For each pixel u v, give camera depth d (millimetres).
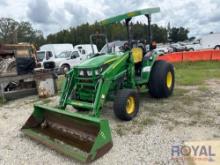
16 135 5121
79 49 18406
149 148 4172
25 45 12562
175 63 15914
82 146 4129
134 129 4969
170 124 5125
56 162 3965
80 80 5477
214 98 6867
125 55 5828
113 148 4219
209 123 5082
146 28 6672
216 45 34688
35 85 9219
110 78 5238
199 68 13477
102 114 5914
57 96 8578
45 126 5055
